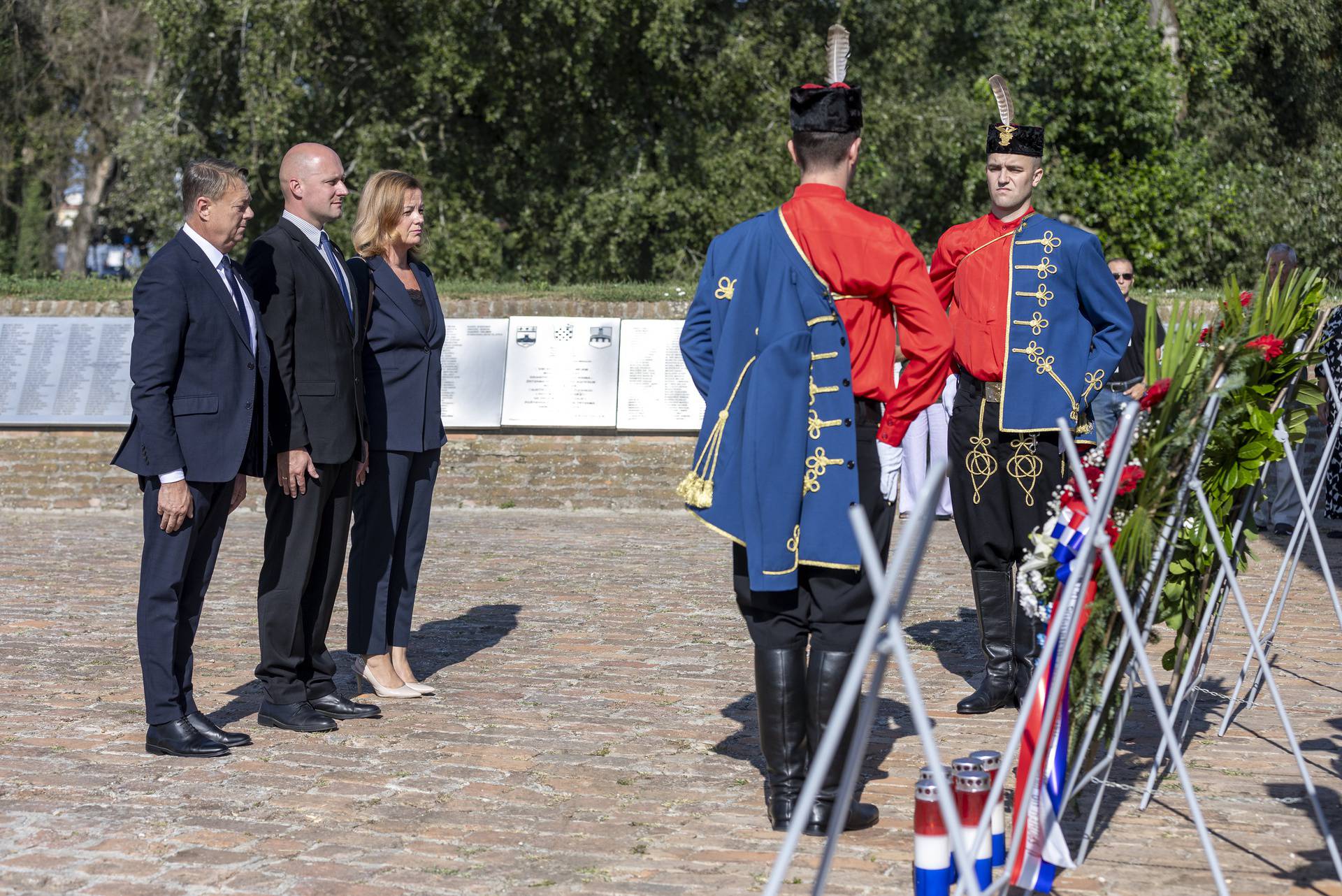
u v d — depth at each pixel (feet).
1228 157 77.51
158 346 14.87
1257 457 13.51
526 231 69.41
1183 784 10.13
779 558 11.96
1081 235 16.94
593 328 37.81
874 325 12.44
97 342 38.73
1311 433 34.42
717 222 65.41
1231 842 12.18
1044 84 65.16
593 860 11.71
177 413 15.11
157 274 14.98
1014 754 9.98
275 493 16.24
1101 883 11.14
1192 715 16.49
